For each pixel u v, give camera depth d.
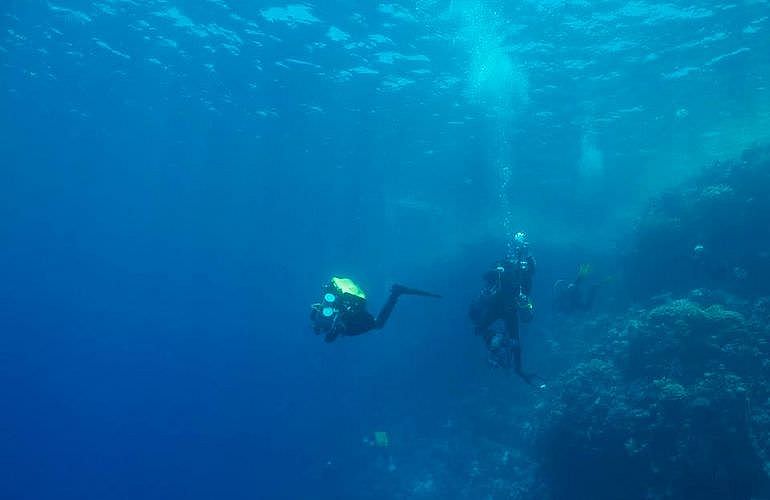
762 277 16.69
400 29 16.34
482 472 21.58
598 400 13.96
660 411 12.05
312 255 66.44
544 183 33.91
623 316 20.38
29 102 27.78
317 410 34.56
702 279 18.31
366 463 26.27
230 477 32.94
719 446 10.80
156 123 28.00
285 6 15.70
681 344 13.43
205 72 20.97
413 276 45.31
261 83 21.44
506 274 7.23
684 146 27.38
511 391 25.30
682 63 18.11
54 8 17.55
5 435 72.12
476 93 20.98
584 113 22.69
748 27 15.74
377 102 22.41
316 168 33.41
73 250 84.81
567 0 14.40
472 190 35.62
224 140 29.50
